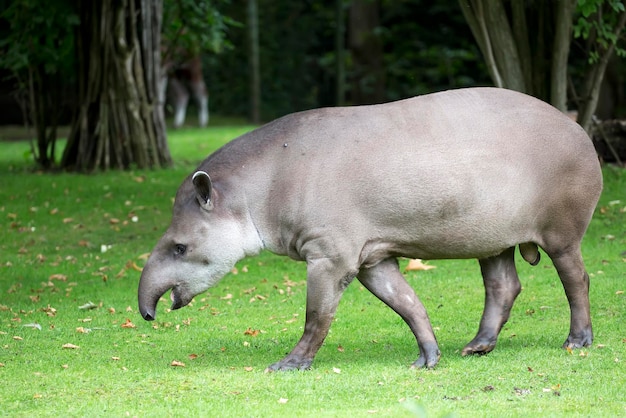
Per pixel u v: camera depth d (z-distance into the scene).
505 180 11.60
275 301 16.44
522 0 22.28
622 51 23.09
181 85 45.84
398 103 11.95
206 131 42.38
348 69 54.81
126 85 29.48
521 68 22.31
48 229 22.33
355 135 11.65
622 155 25.91
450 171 11.47
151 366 12.39
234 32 55.56
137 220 22.94
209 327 14.76
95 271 18.95
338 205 11.48
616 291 15.70
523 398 10.52
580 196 12.06
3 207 24.08
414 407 7.55
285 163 11.77
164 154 30.27
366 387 11.05
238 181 11.91
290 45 56.75
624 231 20.09
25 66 29.59
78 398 10.88
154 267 12.01
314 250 11.56
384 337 13.91
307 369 11.90
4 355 12.99
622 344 12.80
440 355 11.98
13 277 18.45
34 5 28.38
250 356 12.95
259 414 10.03
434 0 50.81
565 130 12.01
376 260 11.80
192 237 11.88
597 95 24.06
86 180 27.28
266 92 56.09
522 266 18.20
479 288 16.72
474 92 12.05
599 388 10.84
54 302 16.58
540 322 14.38
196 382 11.45
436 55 50.00
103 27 29.27
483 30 21.89
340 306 15.93
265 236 11.90
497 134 11.68
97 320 15.26
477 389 10.91
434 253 11.89
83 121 29.72
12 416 10.17
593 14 23.27
